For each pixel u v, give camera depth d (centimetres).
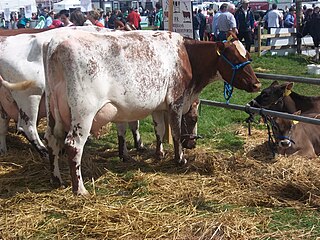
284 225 489
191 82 661
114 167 674
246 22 1925
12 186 609
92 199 555
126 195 575
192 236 466
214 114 963
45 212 529
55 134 577
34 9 3216
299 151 698
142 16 4328
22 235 479
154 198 559
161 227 482
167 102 639
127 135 836
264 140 793
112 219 505
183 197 561
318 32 1819
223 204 543
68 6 3509
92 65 542
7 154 732
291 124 683
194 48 655
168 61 623
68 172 647
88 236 475
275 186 584
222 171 641
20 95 677
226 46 650
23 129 694
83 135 557
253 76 655
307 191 557
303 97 746
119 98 574
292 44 2033
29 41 683
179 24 773
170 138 780
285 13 2869
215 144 776
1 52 671
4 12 3030
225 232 466
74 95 541
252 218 501
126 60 571
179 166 667
